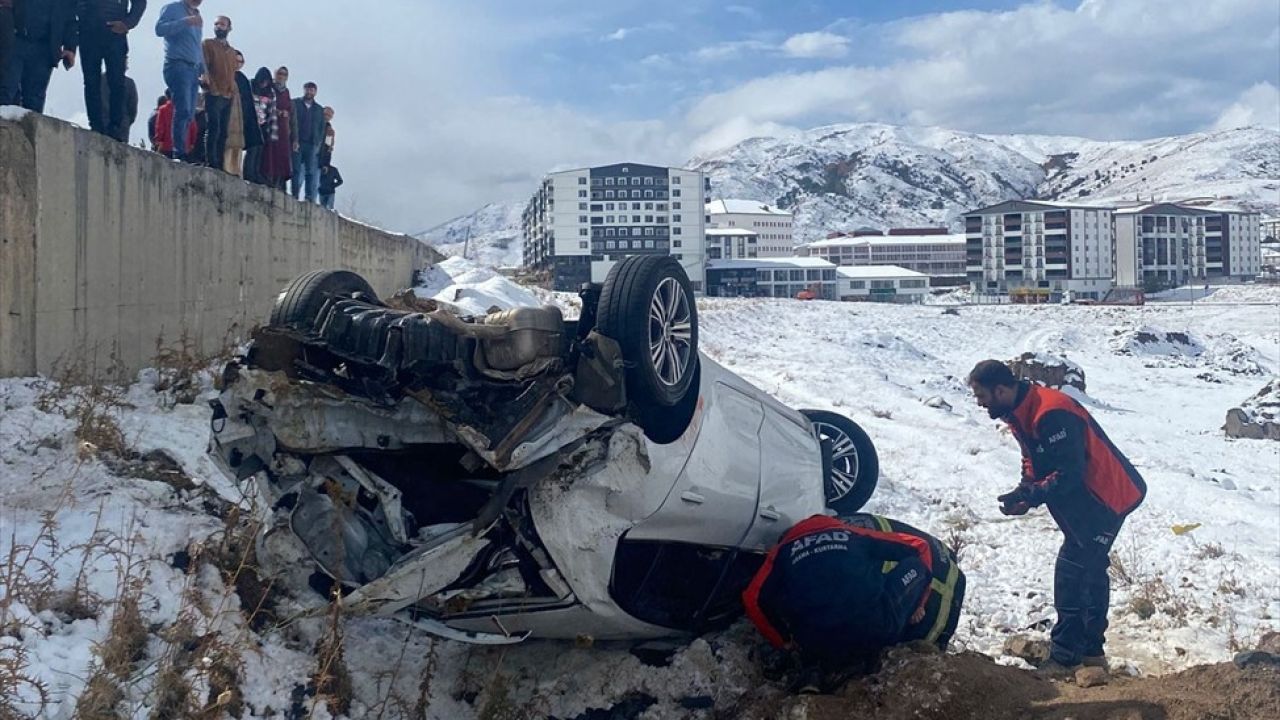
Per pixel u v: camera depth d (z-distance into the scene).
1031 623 7.31
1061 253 124.19
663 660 5.52
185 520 5.62
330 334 4.60
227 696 4.31
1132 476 6.32
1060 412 6.17
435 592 4.53
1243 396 30.89
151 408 7.31
